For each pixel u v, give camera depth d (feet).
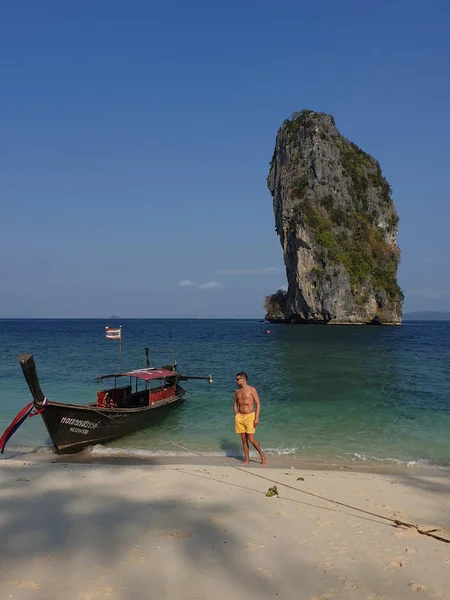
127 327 366.84
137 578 17.51
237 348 133.59
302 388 66.08
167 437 43.60
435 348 129.90
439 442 41.09
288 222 348.18
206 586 17.04
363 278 328.70
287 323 369.09
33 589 16.61
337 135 390.21
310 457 37.04
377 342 155.53
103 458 37.19
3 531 21.65
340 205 351.46
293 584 17.26
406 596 16.49
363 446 39.99
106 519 23.16
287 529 22.13
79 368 88.33
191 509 24.63
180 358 105.60
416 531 21.79
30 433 44.88
